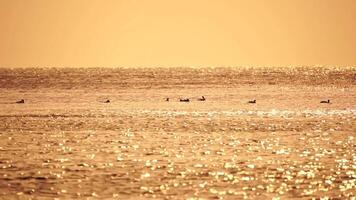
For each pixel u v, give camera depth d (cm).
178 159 19250
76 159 19175
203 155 19938
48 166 18125
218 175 17125
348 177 17038
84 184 16138
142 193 15375
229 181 16500
